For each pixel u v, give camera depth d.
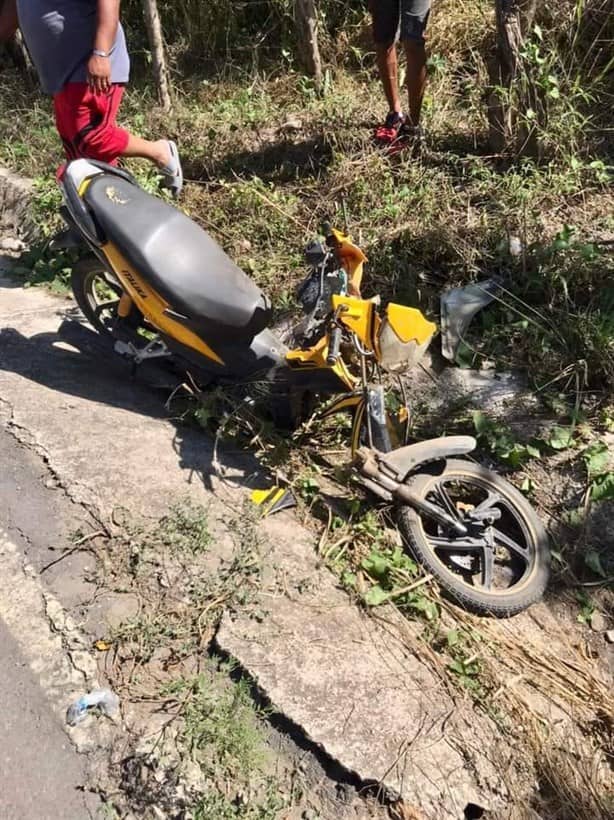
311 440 3.44
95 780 2.18
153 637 2.49
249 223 4.67
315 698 2.34
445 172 4.78
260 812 2.09
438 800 2.16
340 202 4.70
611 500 3.30
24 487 2.99
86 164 3.44
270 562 2.79
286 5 6.25
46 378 3.61
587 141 4.84
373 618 2.70
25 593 2.64
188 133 5.58
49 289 4.52
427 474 3.06
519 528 3.12
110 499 2.94
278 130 5.41
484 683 2.61
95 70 3.61
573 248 3.99
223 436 3.37
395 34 4.68
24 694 2.37
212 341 3.31
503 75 4.64
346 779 2.19
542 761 2.42
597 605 3.08
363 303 2.91
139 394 3.62
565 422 3.56
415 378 3.74
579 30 5.13
